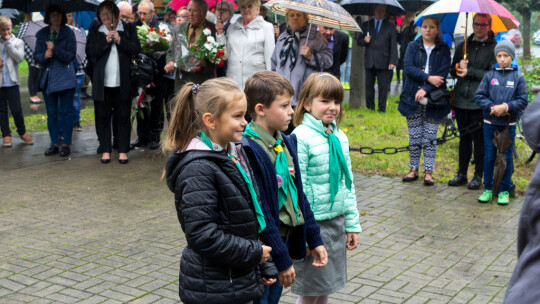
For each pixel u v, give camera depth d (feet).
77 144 31.19
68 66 27.71
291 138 10.67
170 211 20.31
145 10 29.32
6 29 29.40
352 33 41.19
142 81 26.66
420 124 24.13
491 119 21.03
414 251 16.81
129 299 13.66
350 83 42.04
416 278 14.98
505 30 24.49
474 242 17.54
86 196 21.97
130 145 30.12
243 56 25.09
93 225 18.78
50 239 17.48
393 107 42.65
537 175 5.65
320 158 11.06
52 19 27.20
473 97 22.63
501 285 14.55
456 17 26.73
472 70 22.52
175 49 25.84
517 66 20.94
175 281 14.70
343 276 11.53
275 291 10.17
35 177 24.59
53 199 21.53
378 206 21.03
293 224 9.69
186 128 8.34
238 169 8.56
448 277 15.05
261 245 8.29
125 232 18.16
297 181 9.96
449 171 25.89
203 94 8.24
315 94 11.17
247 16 25.13
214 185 8.09
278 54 23.44
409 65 23.62
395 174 25.50
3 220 19.15
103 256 16.21
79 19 37.24
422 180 24.64
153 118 29.84
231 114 8.24
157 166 26.66
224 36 25.71
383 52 39.68
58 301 13.50
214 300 8.21
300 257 10.05
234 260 8.03
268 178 9.13
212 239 7.88
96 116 28.53
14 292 13.93
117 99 26.96
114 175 25.05
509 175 21.33
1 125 30.27
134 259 16.03
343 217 11.57
